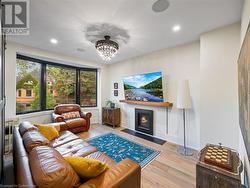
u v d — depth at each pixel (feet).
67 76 15.80
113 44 8.81
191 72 9.91
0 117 4.84
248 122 3.33
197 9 5.97
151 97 12.24
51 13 6.32
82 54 13.15
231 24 7.18
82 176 3.49
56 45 10.64
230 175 3.50
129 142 10.82
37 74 13.03
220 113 7.48
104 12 6.24
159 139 11.66
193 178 6.41
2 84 5.50
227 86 7.29
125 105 15.48
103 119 16.53
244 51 3.84
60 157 3.50
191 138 9.96
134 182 3.93
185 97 9.00
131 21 7.01
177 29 7.81
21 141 5.01
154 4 5.65
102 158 5.72
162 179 6.34
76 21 7.04
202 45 8.24
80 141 7.48
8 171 5.87
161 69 11.80
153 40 9.51
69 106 14.11
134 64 14.26
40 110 13.26
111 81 17.40
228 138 7.22
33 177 2.77
